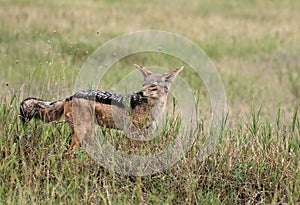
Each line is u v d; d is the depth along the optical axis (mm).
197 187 25688
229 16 80125
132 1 87875
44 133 27938
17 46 55031
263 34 69188
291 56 61375
